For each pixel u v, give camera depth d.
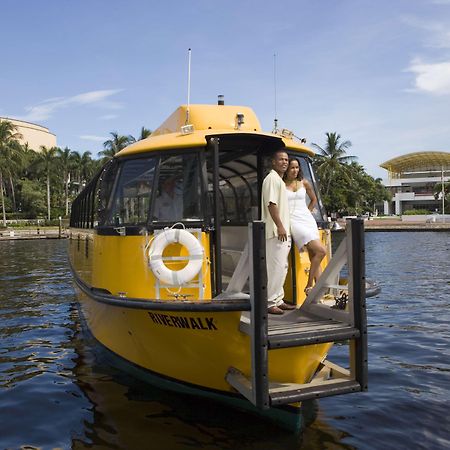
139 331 6.14
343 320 5.14
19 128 94.38
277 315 5.61
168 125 7.55
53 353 9.12
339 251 5.19
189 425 5.73
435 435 5.61
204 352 5.55
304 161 7.09
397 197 111.50
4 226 65.31
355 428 5.77
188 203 6.21
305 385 4.82
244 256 5.15
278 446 5.27
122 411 6.18
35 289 17.23
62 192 80.88
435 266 23.27
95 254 7.65
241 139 6.52
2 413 6.35
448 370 8.00
